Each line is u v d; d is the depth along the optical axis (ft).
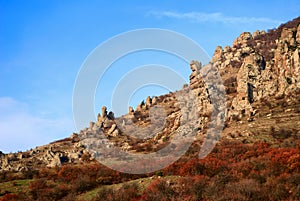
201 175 208.33
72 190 218.59
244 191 180.55
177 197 185.16
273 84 337.11
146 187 200.54
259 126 282.36
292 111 295.07
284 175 192.44
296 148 227.20
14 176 264.72
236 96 331.98
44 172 262.26
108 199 194.18
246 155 232.73
